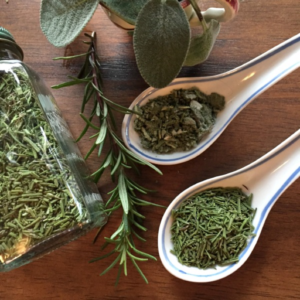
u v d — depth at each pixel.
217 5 0.18
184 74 0.18
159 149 0.17
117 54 0.18
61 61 0.18
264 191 0.17
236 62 0.18
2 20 0.18
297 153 0.17
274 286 0.17
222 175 0.17
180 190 0.18
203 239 0.16
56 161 0.14
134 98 0.18
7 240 0.14
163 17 0.12
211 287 0.17
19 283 0.17
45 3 0.12
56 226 0.14
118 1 0.12
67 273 0.17
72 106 0.18
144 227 0.17
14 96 0.15
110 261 0.17
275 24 0.18
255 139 0.18
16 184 0.14
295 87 0.18
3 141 0.14
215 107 0.18
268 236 0.17
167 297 0.17
